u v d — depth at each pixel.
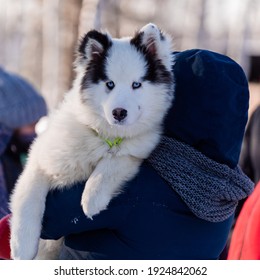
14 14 17.36
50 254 4.02
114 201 3.24
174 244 3.23
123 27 16.05
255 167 5.46
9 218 3.92
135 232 3.20
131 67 3.89
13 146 5.82
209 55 3.30
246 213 3.66
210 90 3.21
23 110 5.76
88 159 3.70
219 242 3.41
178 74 3.48
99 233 3.32
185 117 3.32
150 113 3.77
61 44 11.38
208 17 16.70
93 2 11.16
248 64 16.75
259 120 5.49
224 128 3.22
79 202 3.38
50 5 12.77
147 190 3.23
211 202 3.16
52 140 3.80
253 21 16.48
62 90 11.46
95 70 3.99
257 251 3.40
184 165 3.21
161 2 16.72
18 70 16.23
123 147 3.63
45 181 3.71
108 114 3.71
